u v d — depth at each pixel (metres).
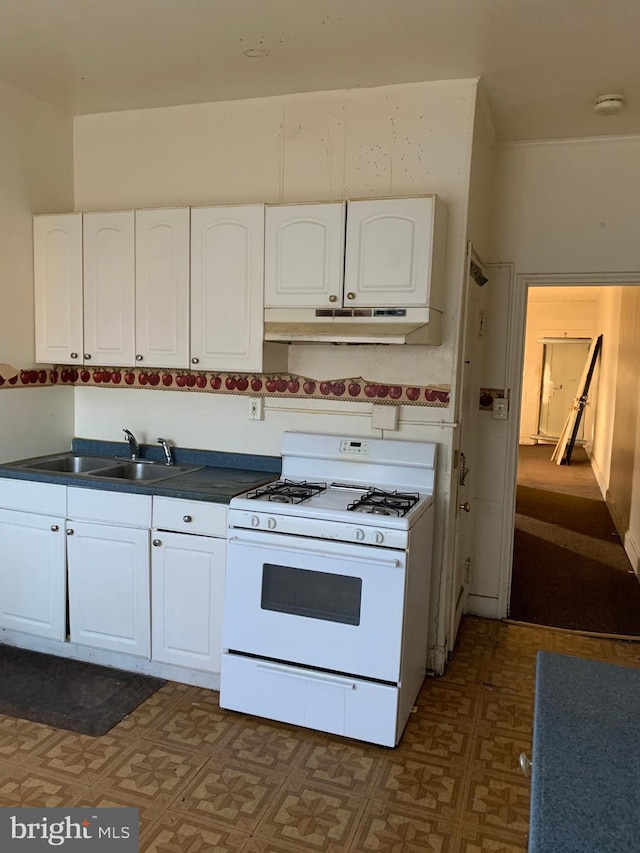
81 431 3.58
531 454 9.78
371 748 2.41
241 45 2.52
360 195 2.93
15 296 3.17
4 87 3.00
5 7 2.27
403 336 2.51
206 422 3.32
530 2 2.14
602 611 3.87
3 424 3.16
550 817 0.85
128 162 3.32
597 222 3.42
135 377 3.43
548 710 1.13
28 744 2.37
